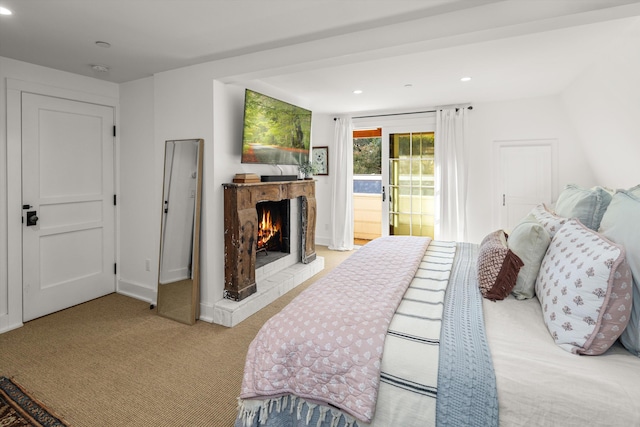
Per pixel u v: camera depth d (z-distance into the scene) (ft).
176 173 10.23
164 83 10.43
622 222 4.74
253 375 5.00
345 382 4.32
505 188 15.30
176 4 6.39
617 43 8.11
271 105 11.38
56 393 6.72
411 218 17.30
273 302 11.30
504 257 5.94
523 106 14.71
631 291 4.05
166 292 10.36
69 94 10.64
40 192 10.15
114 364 7.76
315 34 7.73
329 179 19.51
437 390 3.91
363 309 5.15
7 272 9.43
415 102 15.31
